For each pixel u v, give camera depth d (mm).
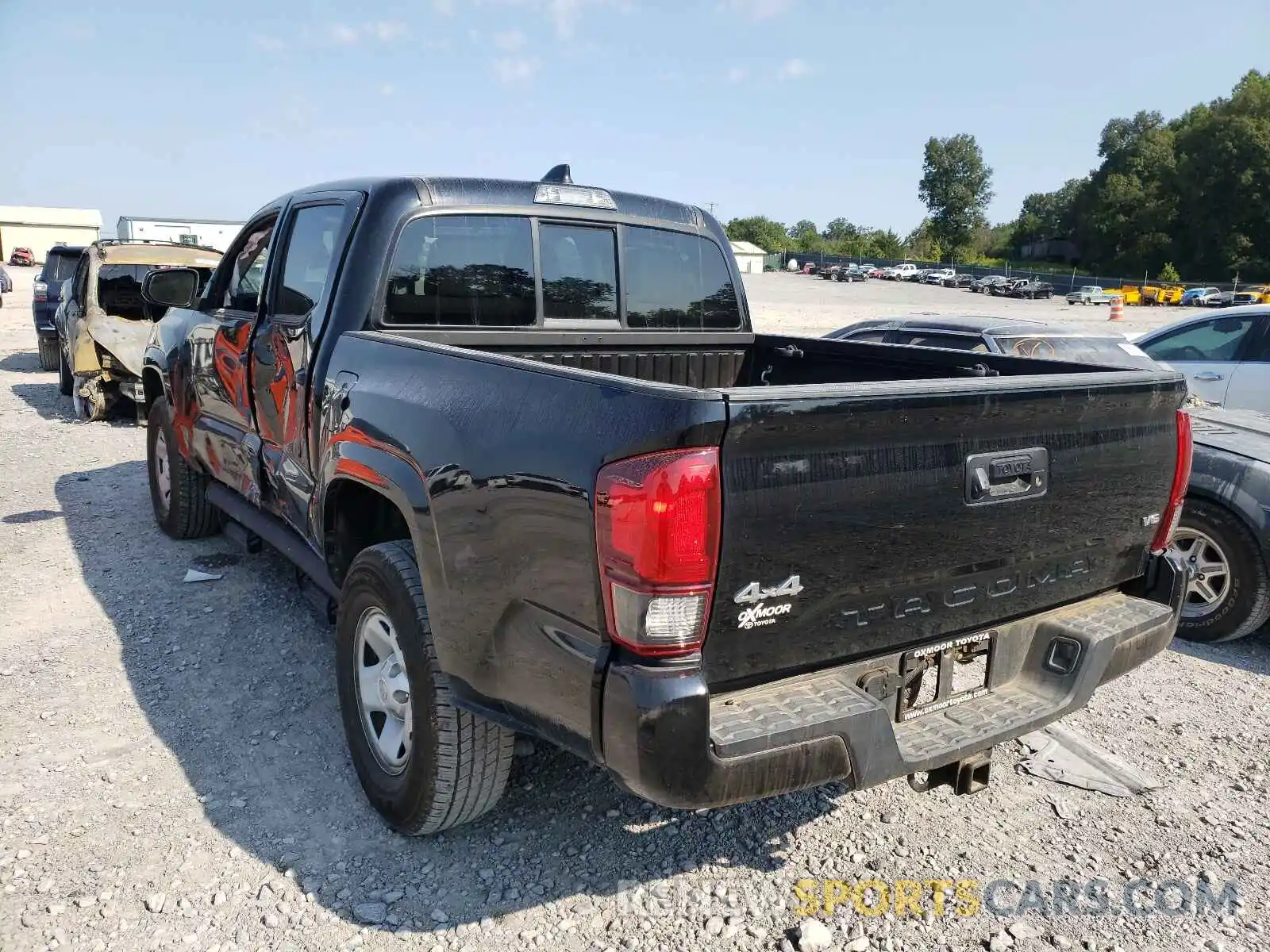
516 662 2559
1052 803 3523
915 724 2703
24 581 5418
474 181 3908
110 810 3258
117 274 10602
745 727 2260
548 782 3527
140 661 4418
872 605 2494
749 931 2785
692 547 2119
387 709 3197
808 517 2277
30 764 3527
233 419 4824
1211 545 5012
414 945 2684
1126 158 114375
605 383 2336
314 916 2783
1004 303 67500
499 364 2707
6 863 2957
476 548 2627
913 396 2379
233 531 5336
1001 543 2699
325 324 3682
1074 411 2777
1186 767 3805
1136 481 3059
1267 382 8039
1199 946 2789
